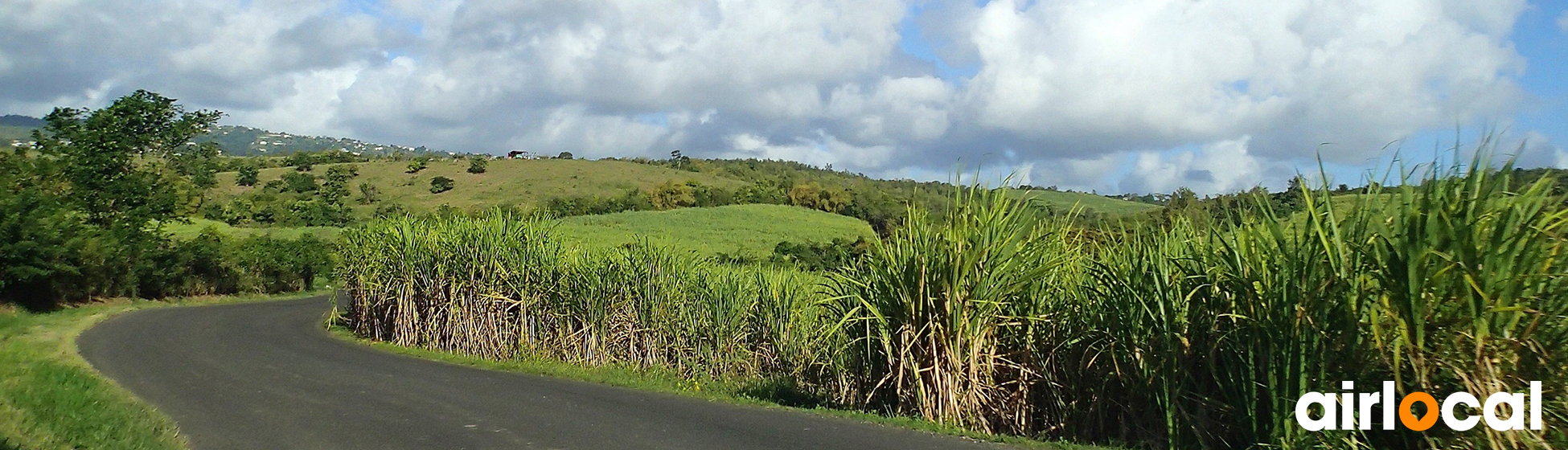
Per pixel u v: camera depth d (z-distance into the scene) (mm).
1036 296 9164
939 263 9211
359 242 23812
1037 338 9156
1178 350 7727
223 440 8969
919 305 9352
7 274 26000
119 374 13586
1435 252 5891
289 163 111188
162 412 10359
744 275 15680
